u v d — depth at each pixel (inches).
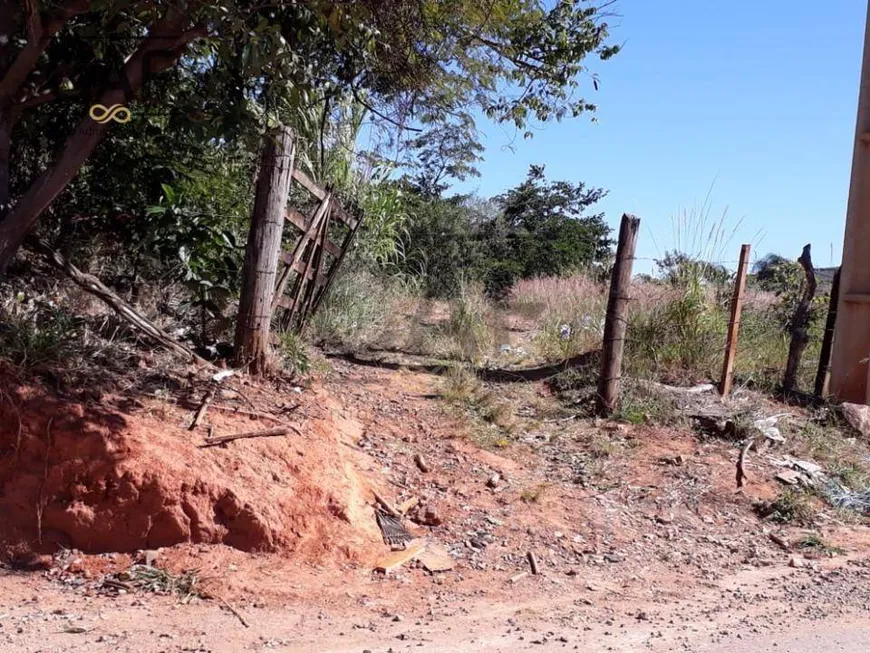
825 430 384.5
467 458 309.6
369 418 319.6
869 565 271.7
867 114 417.1
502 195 1117.7
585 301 498.3
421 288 566.6
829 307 429.1
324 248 368.5
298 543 235.6
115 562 218.7
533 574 245.3
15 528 218.4
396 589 225.1
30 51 247.8
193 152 340.2
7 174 258.4
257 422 264.1
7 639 173.6
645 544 276.7
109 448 226.7
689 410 372.8
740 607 227.3
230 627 190.9
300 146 414.3
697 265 427.5
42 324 255.1
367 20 305.1
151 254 322.3
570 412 365.4
